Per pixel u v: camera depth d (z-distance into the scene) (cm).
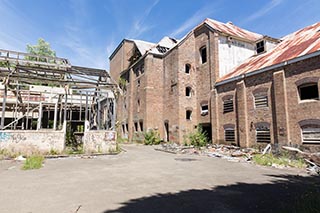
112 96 1941
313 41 1415
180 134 2288
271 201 516
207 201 520
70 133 1919
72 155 1354
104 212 446
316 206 439
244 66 1966
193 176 812
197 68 2453
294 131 1308
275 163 1084
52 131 1394
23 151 1309
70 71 1491
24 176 787
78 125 2486
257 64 1739
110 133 1570
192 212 450
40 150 1348
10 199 525
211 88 2166
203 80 2328
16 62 1320
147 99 2658
